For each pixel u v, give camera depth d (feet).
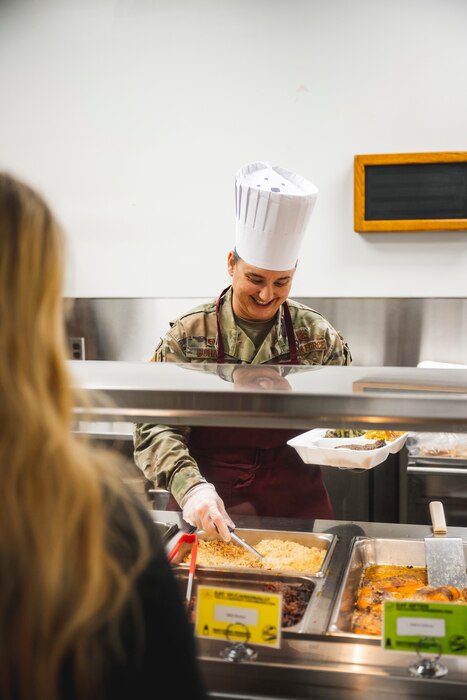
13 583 2.16
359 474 9.65
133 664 2.35
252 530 5.99
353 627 4.47
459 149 11.02
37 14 11.93
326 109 11.27
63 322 2.44
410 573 5.45
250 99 11.46
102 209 12.04
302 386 4.19
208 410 4.08
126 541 2.42
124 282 12.07
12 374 2.18
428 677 3.76
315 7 11.15
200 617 4.10
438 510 5.95
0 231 2.21
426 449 9.83
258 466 6.93
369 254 11.34
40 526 2.15
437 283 11.23
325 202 11.38
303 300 11.55
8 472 2.13
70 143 12.04
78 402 4.03
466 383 4.29
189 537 5.45
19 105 12.14
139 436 6.70
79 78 11.91
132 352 12.07
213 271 11.82
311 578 5.04
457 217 10.89
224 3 11.38
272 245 6.61
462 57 10.87
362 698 3.82
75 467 2.22
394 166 11.02
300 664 3.92
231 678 3.97
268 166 7.28
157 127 11.76
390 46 11.02
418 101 11.04
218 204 11.70
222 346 7.27
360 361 11.50
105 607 2.27
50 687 2.18
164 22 11.57
